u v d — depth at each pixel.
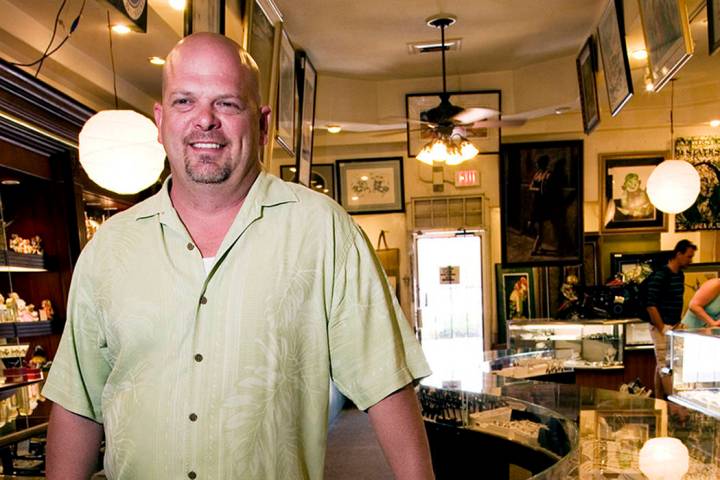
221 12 3.63
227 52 1.27
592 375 5.59
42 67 4.43
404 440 1.26
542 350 5.29
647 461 2.39
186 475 1.20
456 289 8.80
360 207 8.81
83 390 1.35
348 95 7.46
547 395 3.52
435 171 8.76
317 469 1.27
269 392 1.20
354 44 6.29
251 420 1.20
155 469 1.22
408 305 8.84
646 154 8.27
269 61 4.61
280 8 5.38
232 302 1.23
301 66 5.98
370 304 1.30
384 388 1.25
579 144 8.22
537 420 3.17
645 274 8.30
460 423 3.65
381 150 8.82
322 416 1.28
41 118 3.96
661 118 8.01
